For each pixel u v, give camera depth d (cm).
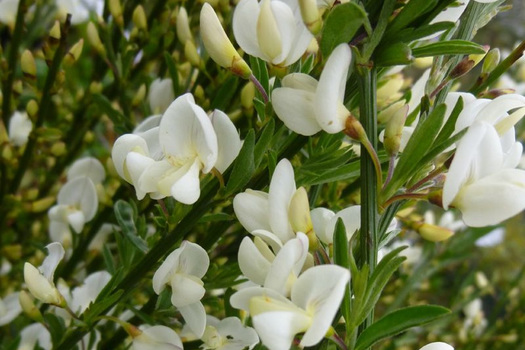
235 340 13
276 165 12
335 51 11
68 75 19
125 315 16
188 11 18
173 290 12
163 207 13
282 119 11
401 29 11
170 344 13
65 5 22
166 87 18
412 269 26
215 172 12
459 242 23
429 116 11
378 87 14
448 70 12
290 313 10
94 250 18
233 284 14
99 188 17
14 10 20
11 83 18
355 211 12
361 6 11
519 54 12
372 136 11
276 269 11
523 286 31
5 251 19
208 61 17
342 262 11
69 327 14
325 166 13
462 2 12
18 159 19
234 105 17
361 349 11
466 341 27
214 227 14
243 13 11
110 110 17
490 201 11
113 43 19
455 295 26
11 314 17
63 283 15
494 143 11
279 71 12
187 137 12
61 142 19
